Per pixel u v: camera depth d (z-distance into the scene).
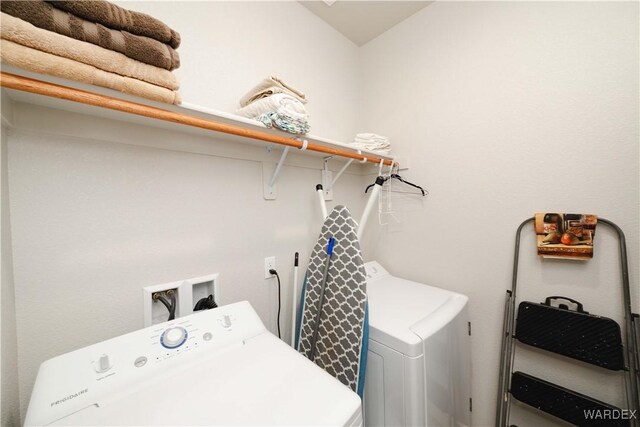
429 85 1.57
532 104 1.21
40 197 0.75
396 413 0.94
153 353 0.69
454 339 1.16
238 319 0.87
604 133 1.04
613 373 1.03
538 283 1.20
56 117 0.75
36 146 0.74
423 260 1.61
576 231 1.09
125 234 0.89
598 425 0.99
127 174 0.90
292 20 1.49
